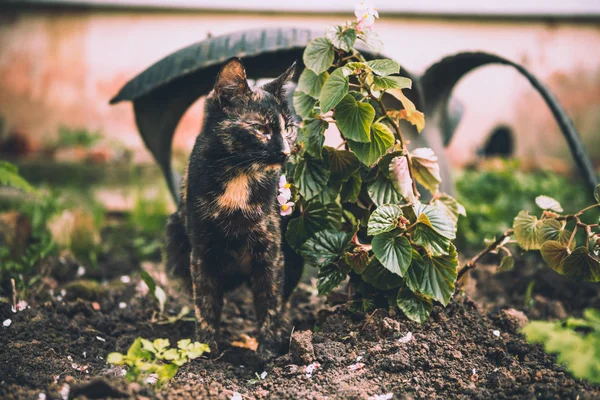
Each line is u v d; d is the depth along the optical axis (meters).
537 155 2.95
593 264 1.17
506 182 2.21
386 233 1.17
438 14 2.85
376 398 1.08
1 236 1.62
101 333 1.31
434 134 1.47
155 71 1.35
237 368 1.23
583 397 1.05
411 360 1.14
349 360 1.16
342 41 1.19
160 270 1.64
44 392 1.06
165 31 2.82
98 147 2.68
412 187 1.24
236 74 1.22
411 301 1.20
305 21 2.84
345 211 1.30
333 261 1.23
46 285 1.49
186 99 1.41
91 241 1.80
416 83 1.33
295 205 1.26
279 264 1.28
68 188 2.23
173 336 1.35
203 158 1.24
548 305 1.45
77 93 2.82
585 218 1.86
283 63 1.34
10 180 1.61
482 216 1.92
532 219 1.22
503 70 2.92
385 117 1.22
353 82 1.25
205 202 1.23
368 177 1.24
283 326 1.31
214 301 1.29
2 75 2.80
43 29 2.79
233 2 2.80
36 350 1.20
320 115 1.21
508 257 1.26
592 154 2.93
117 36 2.80
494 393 1.09
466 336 1.20
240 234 1.25
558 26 2.88
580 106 2.92
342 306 1.27
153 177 2.43
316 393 1.09
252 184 1.23
